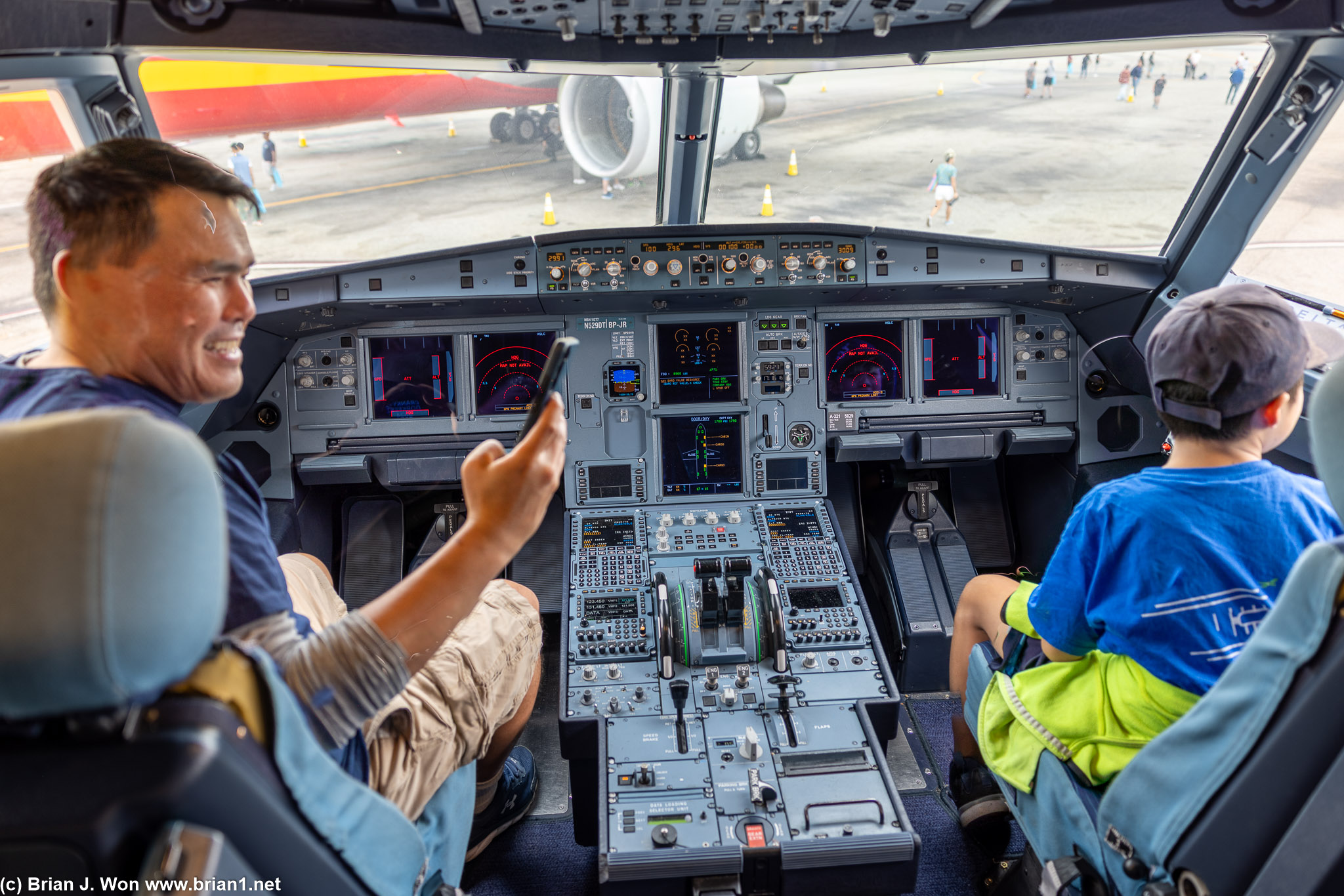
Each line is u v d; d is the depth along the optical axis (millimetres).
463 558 1187
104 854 764
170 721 799
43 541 649
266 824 868
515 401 3654
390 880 1140
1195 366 1539
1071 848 1711
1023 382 3695
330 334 3572
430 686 1624
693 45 2654
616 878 2131
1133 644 1598
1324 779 1031
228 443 3555
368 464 3600
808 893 2195
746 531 3465
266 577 1086
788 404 3660
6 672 669
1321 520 1592
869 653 2896
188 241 1071
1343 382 1017
